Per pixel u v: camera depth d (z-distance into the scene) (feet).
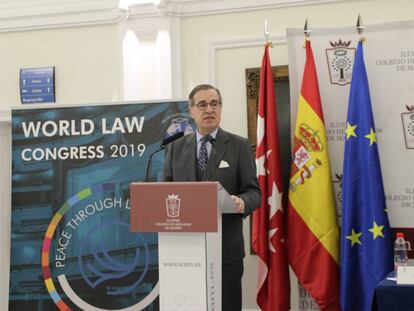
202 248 6.38
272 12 12.04
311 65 10.66
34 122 11.59
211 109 7.97
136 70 12.68
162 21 12.48
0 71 13.42
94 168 11.34
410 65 10.57
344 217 10.13
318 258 10.22
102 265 11.18
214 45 12.26
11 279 11.43
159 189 6.42
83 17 12.98
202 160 8.16
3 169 13.64
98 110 11.42
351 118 10.29
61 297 11.24
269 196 10.57
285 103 11.67
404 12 11.38
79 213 11.33
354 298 10.08
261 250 10.46
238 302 7.94
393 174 10.57
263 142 10.77
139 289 11.02
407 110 10.56
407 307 7.10
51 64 13.17
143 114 11.26
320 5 11.78
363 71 10.34
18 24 13.29
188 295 6.41
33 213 11.47
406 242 10.42
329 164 10.51
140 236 11.10
